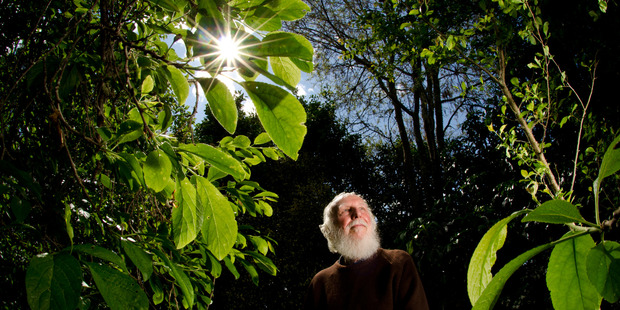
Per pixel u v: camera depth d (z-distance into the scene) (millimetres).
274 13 571
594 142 2945
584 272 270
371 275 1955
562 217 277
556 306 275
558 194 1604
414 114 9492
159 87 916
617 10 2906
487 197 5098
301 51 482
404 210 9789
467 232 4684
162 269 1446
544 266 3887
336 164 10781
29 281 417
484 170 5340
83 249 500
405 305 1872
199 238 1303
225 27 488
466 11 3184
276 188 9289
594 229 269
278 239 8336
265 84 468
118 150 988
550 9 3158
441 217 5398
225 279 7895
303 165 9438
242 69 485
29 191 999
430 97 9180
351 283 1960
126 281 466
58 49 1188
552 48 3344
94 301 1105
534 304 3977
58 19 1270
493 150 5035
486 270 295
